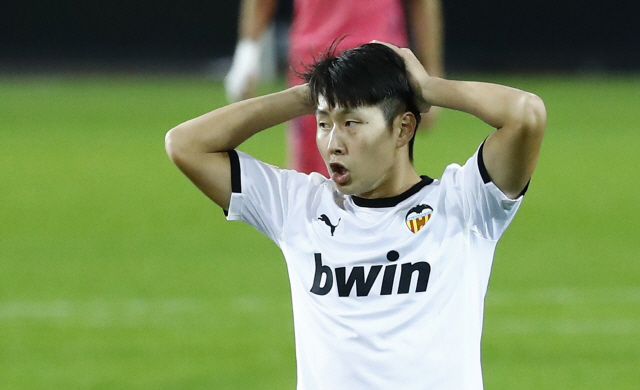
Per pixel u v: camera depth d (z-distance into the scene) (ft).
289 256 42.14
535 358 78.48
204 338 84.69
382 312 39.70
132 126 260.62
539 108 38.52
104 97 323.78
